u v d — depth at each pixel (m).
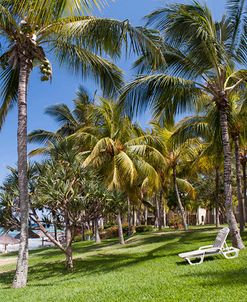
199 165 24.86
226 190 11.88
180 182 30.45
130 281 8.27
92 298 6.82
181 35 11.40
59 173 11.62
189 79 12.11
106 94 12.09
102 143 18.39
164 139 23.06
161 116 12.79
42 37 9.90
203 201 41.59
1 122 12.04
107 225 40.88
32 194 11.37
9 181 11.45
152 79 11.46
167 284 7.39
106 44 9.76
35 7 5.71
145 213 42.78
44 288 8.63
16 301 7.21
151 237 22.11
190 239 17.92
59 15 6.39
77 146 19.16
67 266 12.77
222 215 45.53
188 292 6.56
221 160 18.98
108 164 19.28
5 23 9.24
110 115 20.25
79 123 26.25
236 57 12.33
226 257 10.23
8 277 12.86
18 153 9.51
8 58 9.97
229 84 13.55
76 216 12.41
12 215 11.34
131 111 11.78
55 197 11.16
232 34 12.20
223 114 12.17
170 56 11.90
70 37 10.08
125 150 20.16
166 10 11.28
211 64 11.70
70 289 8.06
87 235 35.25
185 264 10.24
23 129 9.55
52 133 24.98
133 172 18.67
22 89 9.62
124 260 13.20
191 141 22.91
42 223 12.34
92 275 10.58
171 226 41.12
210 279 7.53
